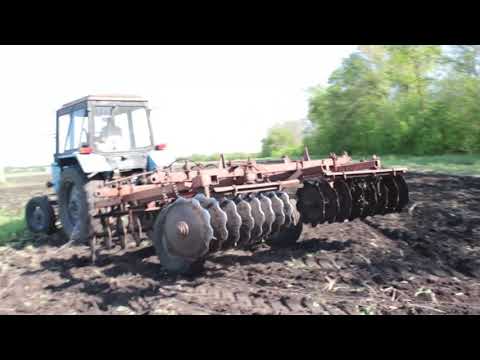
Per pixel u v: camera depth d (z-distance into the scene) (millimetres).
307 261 6160
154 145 8578
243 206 5770
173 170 7277
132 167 8141
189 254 5410
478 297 4750
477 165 15938
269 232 6059
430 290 4957
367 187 7164
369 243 6941
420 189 11539
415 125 22453
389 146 24047
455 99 21156
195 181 5711
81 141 8031
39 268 6637
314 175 6789
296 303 4684
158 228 5746
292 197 7496
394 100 24828
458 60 21656
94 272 6234
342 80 26750
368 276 5480
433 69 23266
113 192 6195
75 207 8086
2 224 10305
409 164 17828
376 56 25359
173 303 4805
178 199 5543
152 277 5844
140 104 8414
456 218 8250
